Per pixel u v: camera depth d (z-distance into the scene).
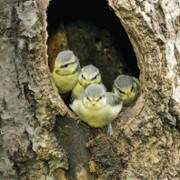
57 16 14.59
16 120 10.24
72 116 10.55
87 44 15.56
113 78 15.40
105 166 10.12
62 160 10.16
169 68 10.46
